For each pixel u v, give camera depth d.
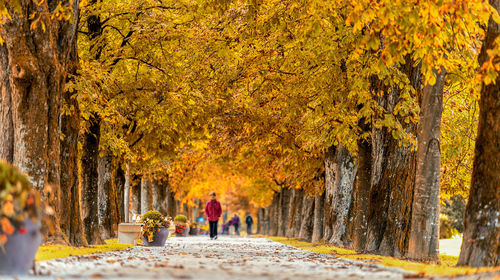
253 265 18.81
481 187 18.91
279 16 29.59
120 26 34.03
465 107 34.78
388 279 14.45
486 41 19.58
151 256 22.83
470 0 19.02
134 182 53.06
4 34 21.67
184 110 35.47
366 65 26.00
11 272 13.18
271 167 54.25
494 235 18.61
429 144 22.31
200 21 34.75
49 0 22.64
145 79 34.19
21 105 21.94
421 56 20.58
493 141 18.75
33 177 21.86
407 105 25.16
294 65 33.16
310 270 17.12
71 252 20.28
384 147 26.47
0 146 22.48
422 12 19.69
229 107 40.53
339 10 27.33
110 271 15.06
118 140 35.47
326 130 33.69
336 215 40.75
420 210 22.34
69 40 23.53
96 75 28.42
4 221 12.79
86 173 30.94
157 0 34.50
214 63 35.75
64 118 25.59
